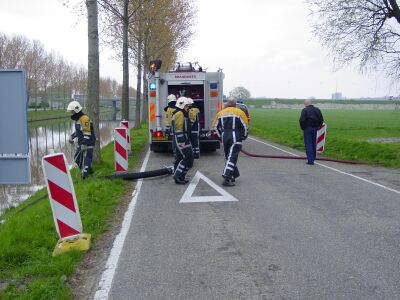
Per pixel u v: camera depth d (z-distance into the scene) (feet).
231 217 24.99
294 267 17.31
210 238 21.17
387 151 52.80
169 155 55.57
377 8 59.93
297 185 34.47
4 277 17.03
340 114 229.04
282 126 117.29
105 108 327.88
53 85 264.11
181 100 35.37
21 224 23.39
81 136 37.37
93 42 43.37
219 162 48.49
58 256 18.56
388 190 32.37
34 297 14.84
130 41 102.94
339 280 15.99
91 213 25.68
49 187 19.94
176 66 56.44
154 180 37.60
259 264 17.69
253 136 88.89
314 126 46.14
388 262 17.74
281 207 27.17
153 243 20.59
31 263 18.06
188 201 29.22
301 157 51.21
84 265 18.17
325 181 36.27
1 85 18.16
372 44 61.31
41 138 107.96
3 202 40.22
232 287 15.57
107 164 44.73
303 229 22.40
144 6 93.50
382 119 167.53
